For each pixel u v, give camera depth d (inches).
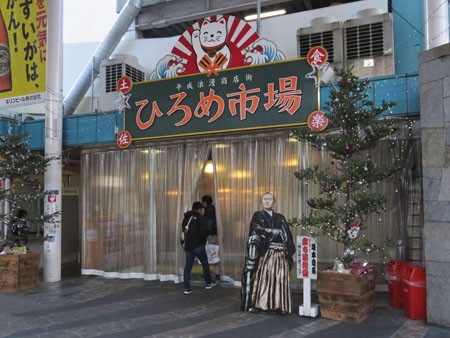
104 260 328.5
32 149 339.6
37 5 325.1
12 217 297.6
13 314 229.9
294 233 272.2
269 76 261.6
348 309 205.0
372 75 279.1
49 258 314.3
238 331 196.2
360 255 260.1
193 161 304.0
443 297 194.5
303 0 403.2
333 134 230.4
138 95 299.0
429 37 254.1
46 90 319.9
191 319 216.5
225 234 291.1
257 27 327.3
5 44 334.6
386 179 220.8
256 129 265.0
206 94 278.5
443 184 196.4
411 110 238.1
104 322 213.6
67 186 426.9
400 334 186.1
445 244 194.4
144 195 320.2
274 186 278.8
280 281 222.8
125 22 373.4
